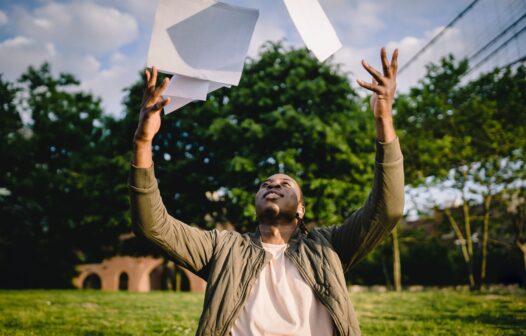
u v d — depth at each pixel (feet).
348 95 56.59
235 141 51.96
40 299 31.53
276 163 49.62
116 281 102.42
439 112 64.64
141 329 17.62
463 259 83.10
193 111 57.26
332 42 5.47
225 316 5.76
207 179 55.98
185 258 6.34
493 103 58.70
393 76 5.79
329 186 48.83
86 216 63.98
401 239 78.07
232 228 64.80
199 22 5.49
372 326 18.39
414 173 64.08
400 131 65.72
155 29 5.35
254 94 53.72
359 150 54.19
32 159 86.99
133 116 60.54
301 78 53.88
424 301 31.07
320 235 6.73
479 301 29.84
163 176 60.18
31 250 87.97
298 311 5.89
